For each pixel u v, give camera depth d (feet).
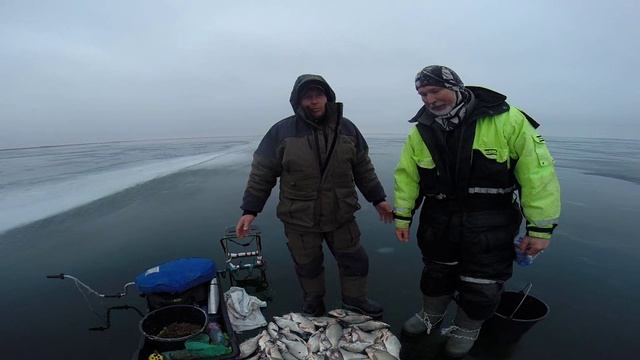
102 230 19.49
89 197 28.09
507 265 7.64
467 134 7.08
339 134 8.78
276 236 17.76
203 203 25.23
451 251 8.07
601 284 12.23
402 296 11.58
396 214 8.48
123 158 61.62
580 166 39.70
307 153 8.60
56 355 9.18
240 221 9.42
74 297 12.20
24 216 22.68
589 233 17.42
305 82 8.13
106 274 13.96
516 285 12.21
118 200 26.86
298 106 8.69
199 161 52.60
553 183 6.63
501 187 7.20
